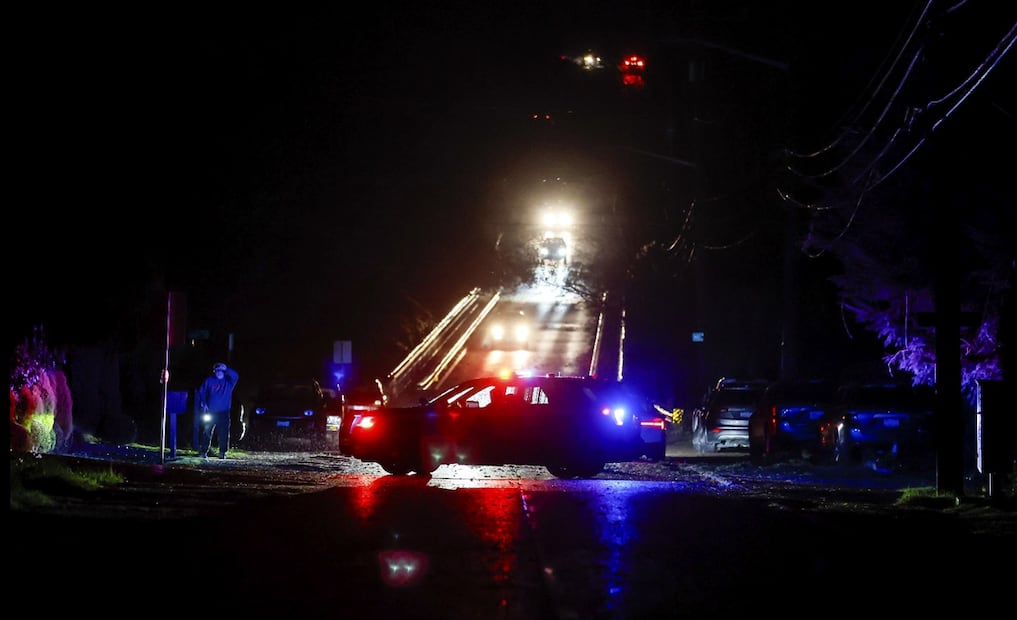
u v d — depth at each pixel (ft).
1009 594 119.96
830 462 318.04
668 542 150.82
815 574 129.70
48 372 276.41
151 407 390.21
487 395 267.39
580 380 268.21
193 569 124.16
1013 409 201.26
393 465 260.83
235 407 381.40
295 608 107.24
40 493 166.91
